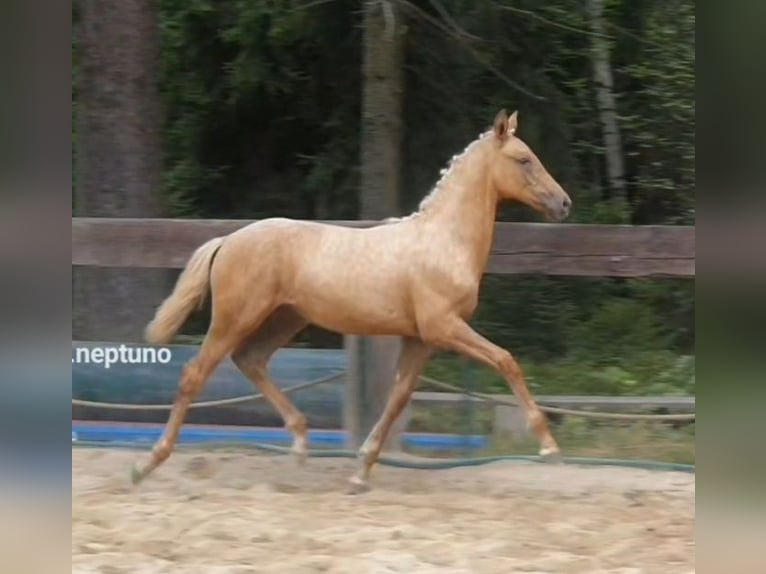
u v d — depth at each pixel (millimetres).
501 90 17547
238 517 8734
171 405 11719
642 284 18531
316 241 9531
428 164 17625
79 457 10969
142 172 14328
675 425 12781
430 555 7777
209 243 9703
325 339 17625
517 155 9430
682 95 18188
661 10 17938
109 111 14219
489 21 16406
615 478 10539
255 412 11930
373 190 13906
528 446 12008
